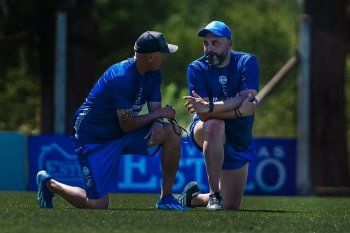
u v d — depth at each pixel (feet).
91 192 65.72
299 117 136.87
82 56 159.74
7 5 167.84
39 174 67.00
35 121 249.96
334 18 154.40
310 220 61.62
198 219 57.88
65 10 158.30
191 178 126.93
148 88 65.05
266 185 132.98
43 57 164.66
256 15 327.47
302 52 139.13
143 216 58.85
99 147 65.72
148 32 64.18
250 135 71.00
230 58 69.62
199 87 69.31
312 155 152.97
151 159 127.44
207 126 67.67
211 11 353.31
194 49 314.76
